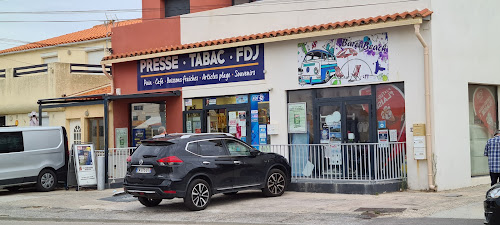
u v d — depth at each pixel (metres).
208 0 19.47
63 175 17.69
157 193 11.86
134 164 12.34
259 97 17.05
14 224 11.48
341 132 15.31
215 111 18.12
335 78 15.27
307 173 15.10
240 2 19.12
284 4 16.56
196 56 18.36
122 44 20.69
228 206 12.73
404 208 11.33
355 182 13.86
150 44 19.91
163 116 19.72
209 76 18.03
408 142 14.14
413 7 14.12
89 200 14.73
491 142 12.37
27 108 24.38
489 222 8.28
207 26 18.42
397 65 14.24
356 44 14.92
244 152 13.43
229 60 17.55
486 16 15.66
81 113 22.12
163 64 19.23
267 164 13.74
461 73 14.62
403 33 14.16
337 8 15.45
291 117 16.27
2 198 15.80
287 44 16.25
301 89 16.03
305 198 13.45
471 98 15.37
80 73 24.11
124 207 13.32
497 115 16.16
